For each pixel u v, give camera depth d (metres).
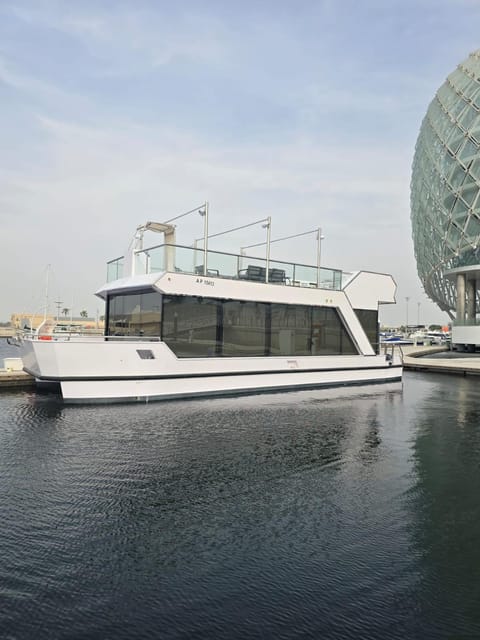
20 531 5.67
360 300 21.20
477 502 6.96
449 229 50.00
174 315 15.51
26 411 12.97
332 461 8.89
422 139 57.84
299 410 14.04
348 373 20.48
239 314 17.11
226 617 4.15
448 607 4.36
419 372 30.91
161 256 16.17
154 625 4.02
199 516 6.20
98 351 14.00
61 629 3.94
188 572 4.83
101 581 4.64
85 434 10.42
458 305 51.62
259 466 8.41
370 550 5.40
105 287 17.89
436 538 5.75
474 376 28.05
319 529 5.91
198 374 15.84
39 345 13.75
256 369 17.36
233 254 17.58
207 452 9.20
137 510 6.34
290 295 18.50
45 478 7.54
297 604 4.36
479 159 45.38
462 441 10.74
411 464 8.87
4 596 4.36
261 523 6.04
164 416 12.54
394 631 4.02
